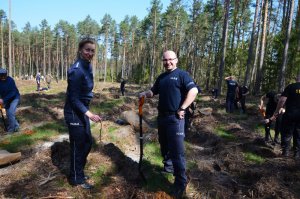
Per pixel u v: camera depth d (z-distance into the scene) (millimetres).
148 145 7203
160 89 4637
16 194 4371
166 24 52000
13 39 72188
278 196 4664
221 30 42812
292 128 6656
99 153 5871
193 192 4777
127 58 81812
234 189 5082
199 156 6797
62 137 7688
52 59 90688
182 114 4398
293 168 5844
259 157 6723
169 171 5348
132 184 4754
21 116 10008
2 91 7766
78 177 4582
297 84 6566
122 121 9031
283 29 25359
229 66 33219
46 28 76250
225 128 9664
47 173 5051
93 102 14664
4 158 5363
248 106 15305
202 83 51219
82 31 73312
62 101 15023
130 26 74562
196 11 42625
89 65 4410
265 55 31281
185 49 60062
